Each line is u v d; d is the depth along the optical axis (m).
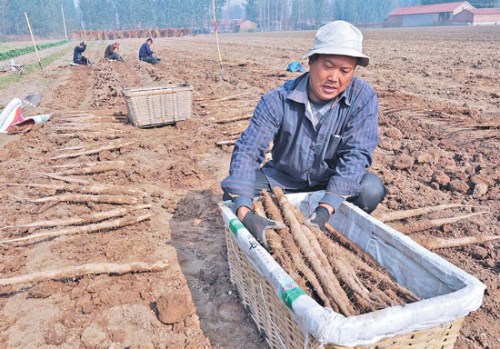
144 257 3.69
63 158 6.18
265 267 2.18
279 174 3.51
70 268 3.35
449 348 2.11
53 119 8.41
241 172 2.91
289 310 2.02
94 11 142.12
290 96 2.93
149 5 145.88
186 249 3.84
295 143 3.09
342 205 3.11
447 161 5.49
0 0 106.81
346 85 2.79
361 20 142.12
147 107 7.38
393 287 2.34
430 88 10.44
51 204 4.68
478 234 3.87
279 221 2.67
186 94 7.57
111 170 5.62
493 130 6.79
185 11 144.00
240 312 3.04
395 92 9.65
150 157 6.16
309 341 1.91
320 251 2.46
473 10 90.56
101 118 8.31
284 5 143.88
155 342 2.78
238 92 10.98
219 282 3.37
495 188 4.70
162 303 2.95
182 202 4.73
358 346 1.80
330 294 2.17
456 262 3.53
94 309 3.08
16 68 17.28
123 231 4.12
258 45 33.44
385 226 2.75
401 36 39.69
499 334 2.80
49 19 123.00
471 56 17.52
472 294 1.94
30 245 3.95
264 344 2.75
